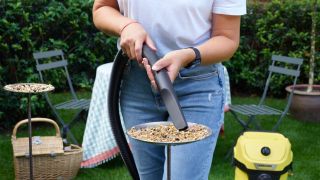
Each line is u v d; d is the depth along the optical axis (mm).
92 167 3902
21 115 4996
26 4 5043
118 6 1630
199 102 1571
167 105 1097
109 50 5844
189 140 1082
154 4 1492
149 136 1178
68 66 5879
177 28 1504
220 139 4633
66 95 5891
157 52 1540
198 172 1564
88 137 3797
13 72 4875
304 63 5941
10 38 4793
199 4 1486
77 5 5520
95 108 3752
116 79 1523
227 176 3730
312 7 5824
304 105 5285
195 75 1561
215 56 1469
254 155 2250
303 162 4086
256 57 6152
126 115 1677
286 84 6102
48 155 3527
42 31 5207
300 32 5926
